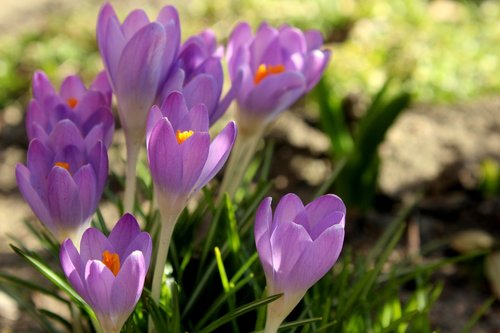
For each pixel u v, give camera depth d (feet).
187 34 5.96
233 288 1.94
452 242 3.51
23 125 4.63
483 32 6.01
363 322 2.16
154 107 1.63
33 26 6.12
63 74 5.27
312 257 1.58
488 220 3.69
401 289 3.26
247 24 2.00
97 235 1.64
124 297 1.59
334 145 3.84
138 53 1.76
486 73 5.26
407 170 4.07
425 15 6.27
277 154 4.26
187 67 1.83
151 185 2.14
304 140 4.33
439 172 4.02
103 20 1.83
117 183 3.82
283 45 2.01
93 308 1.61
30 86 5.06
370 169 3.68
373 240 3.59
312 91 4.08
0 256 3.54
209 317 2.04
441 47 5.65
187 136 1.65
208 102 1.78
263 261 1.62
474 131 4.43
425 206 3.82
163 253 1.75
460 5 6.54
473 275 3.41
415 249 3.53
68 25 5.93
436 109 4.70
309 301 2.07
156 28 1.75
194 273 2.12
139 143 1.86
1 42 5.66
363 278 2.05
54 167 1.71
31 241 3.68
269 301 1.63
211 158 1.65
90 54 5.55
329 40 6.08
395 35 5.82
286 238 1.59
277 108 1.94
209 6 6.41
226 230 2.13
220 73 1.82
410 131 4.40
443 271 3.44
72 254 1.61
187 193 1.67
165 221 1.70
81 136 1.82
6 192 4.12
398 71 5.24
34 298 3.25
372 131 3.60
